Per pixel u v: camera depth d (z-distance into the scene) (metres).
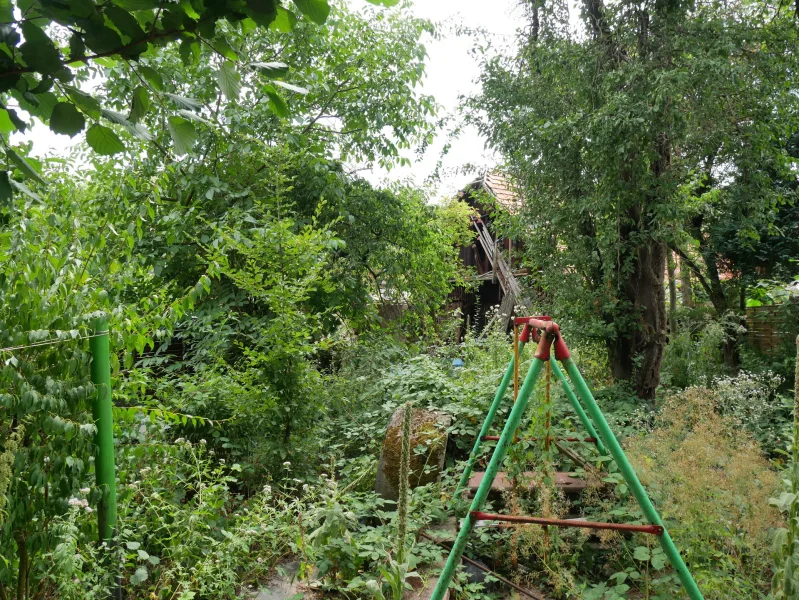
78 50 1.32
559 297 7.10
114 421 3.12
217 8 1.31
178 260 6.66
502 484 4.17
